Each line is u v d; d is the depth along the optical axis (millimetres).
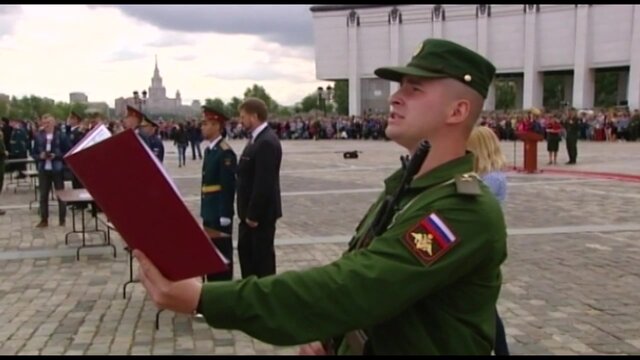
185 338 4988
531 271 7027
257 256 5516
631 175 17672
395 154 30234
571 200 12836
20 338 5008
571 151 21766
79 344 4867
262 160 5395
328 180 17750
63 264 7668
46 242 9094
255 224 5430
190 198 13727
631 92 49844
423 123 1508
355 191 14992
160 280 1209
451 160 1496
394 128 1549
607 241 8664
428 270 1309
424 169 1510
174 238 1193
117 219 1181
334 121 55000
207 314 1242
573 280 6648
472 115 1518
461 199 1371
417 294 1310
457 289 1394
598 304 5816
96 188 1162
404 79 1557
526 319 5422
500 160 4070
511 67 55531
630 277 6746
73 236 9547
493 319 1463
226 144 5648
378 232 1470
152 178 1169
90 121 15219
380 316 1287
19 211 12453
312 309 1265
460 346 1386
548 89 76875
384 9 59781
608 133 39219
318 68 64375
